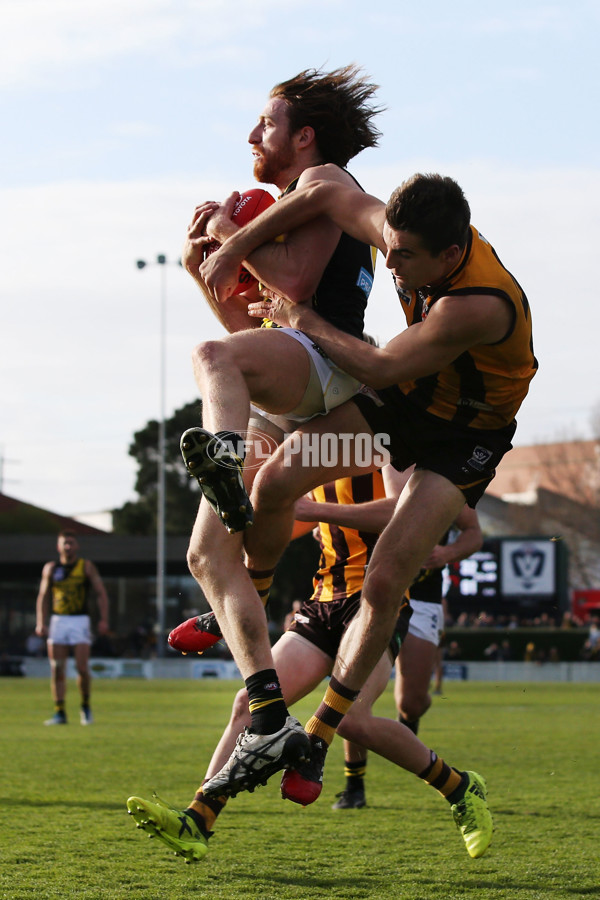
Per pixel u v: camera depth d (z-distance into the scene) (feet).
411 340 35.09
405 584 36.88
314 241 38.65
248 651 33.83
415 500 37.22
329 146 43.11
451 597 358.43
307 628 47.93
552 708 158.71
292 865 42.06
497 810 57.62
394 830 50.90
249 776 33.24
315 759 36.88
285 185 43.65
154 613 408.26
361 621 37.50
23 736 103.91
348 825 52.42
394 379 35.45
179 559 404.77
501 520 620.49
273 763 32.99
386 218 34.19
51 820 51.93
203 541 34.96
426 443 38.40
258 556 38.96
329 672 47.96
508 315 35.53
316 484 38.68
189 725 119.65
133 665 319.88
